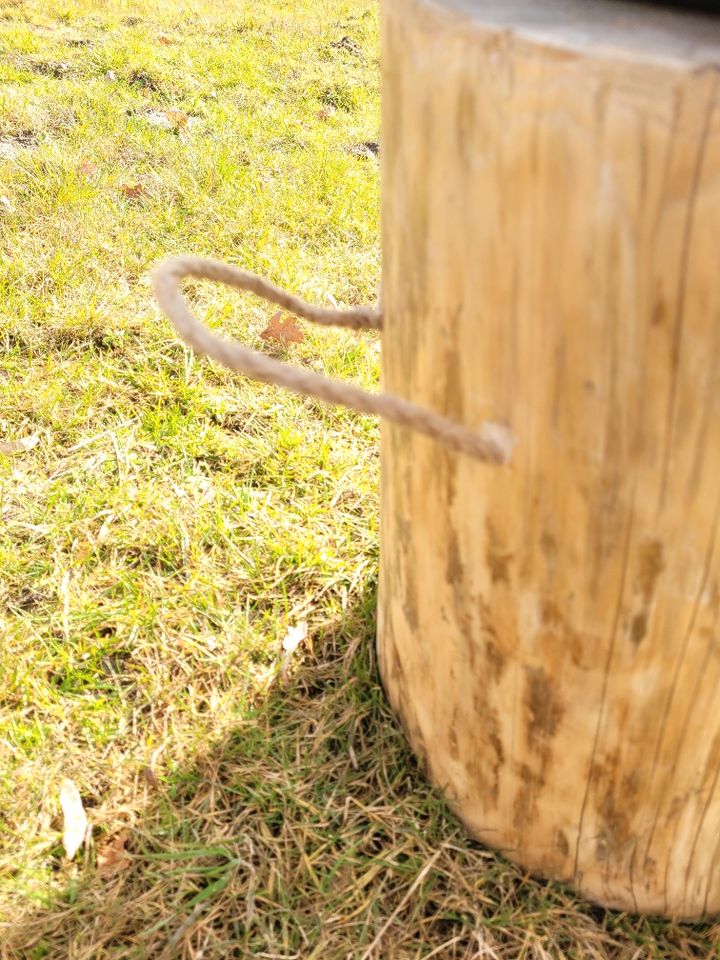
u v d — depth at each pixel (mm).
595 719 1205
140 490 2166
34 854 1479
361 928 1397
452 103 876
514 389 977
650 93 737
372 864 1453
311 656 1810
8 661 1748
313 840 1497
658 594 1051
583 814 1331
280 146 3963
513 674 1238
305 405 2496
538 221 849
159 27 5441
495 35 802
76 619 1848
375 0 6402
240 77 4688
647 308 840
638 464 949
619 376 894
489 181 872
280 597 1916
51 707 1675
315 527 2094
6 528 2062
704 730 1179
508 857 1484
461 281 967
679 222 784
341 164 3771
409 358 1151
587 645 1131
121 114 4004
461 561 1202
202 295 2895
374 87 4789
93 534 2062
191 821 1531
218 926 1411
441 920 1431
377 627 1732
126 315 2742
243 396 2498
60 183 3297
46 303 2729
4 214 3146
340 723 1665
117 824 1522
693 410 895
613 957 1384
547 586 1107
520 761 1332
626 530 1007
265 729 1655
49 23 5305
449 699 1395
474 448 989
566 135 789
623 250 816
